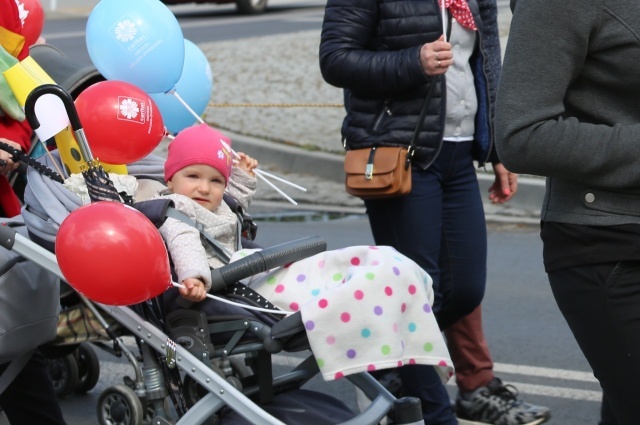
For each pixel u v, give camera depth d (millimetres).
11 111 6066
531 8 4383
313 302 4777
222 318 5098
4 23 6184
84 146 5016
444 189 6918
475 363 7332
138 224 4770
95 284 4723
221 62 23750
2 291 5457
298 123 18344
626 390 4531
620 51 4324
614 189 4441
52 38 31516
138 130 5684
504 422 7227
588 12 4301
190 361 5027
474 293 7023
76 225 4730
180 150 5805
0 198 6418
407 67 6395
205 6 40406
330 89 20531
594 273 4504
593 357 4613
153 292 4816
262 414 4922
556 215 4594
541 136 4352
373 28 6684
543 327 9453
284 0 42750
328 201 14961
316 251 5289
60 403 7902
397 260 4941
